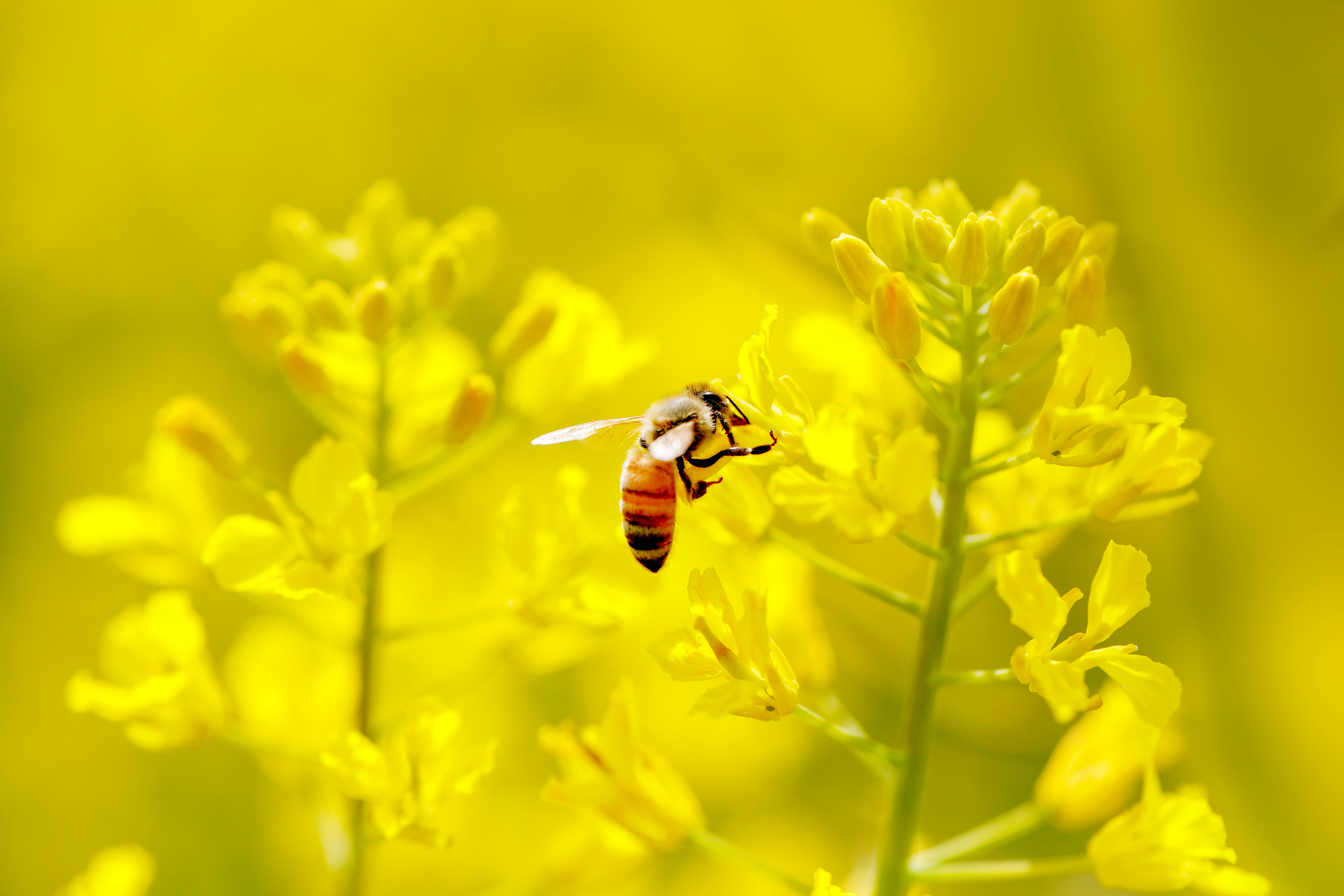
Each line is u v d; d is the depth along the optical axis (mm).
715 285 376
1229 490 293
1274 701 291
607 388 293
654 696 330
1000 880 283
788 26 341
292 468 389
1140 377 299
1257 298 294
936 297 271
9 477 367
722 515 272
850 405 280
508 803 324
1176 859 270
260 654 294
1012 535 269
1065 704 261
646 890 320
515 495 281
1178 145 298
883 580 330
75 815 337
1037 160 314
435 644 312
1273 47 297
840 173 323
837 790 331
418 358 292
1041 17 311
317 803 291
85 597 357
